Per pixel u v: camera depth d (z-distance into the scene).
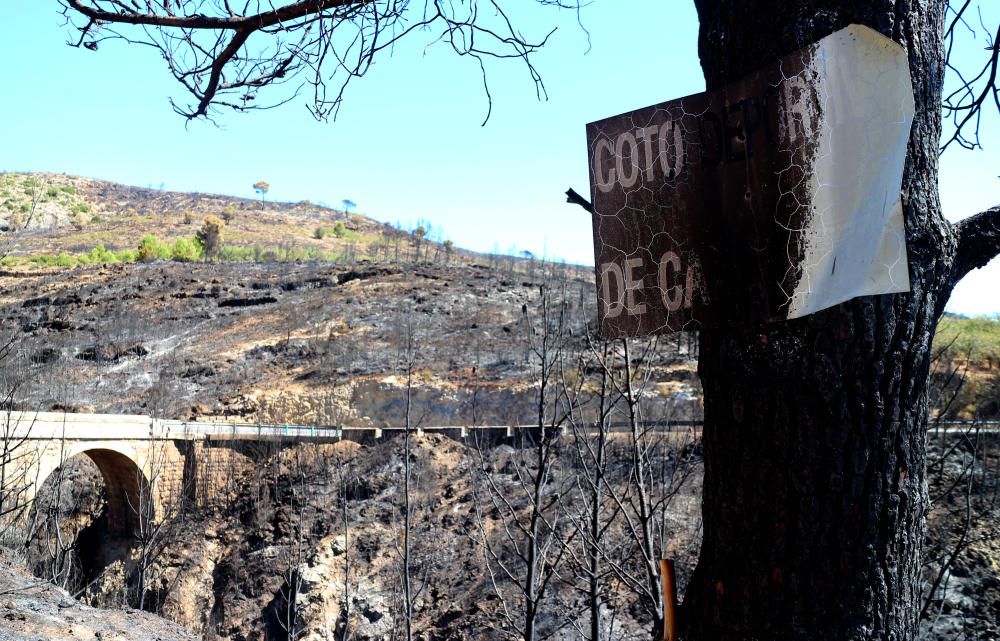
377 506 31.41
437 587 24.97
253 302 64.75
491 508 25.55
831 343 1.94
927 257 1.96
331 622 28.52
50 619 7.91
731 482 2.10
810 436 1.95
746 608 2.04
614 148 2.26
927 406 2.04
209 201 151.88
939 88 2.08
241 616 30.41
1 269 66.56
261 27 2.92
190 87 3.13
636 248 2.20
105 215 127.75
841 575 1.92
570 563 7.51
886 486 1.92
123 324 55.69
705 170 2.11
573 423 7.09
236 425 35.12
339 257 104.00
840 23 1.96
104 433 29.91
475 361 41.22
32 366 40.47
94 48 2.96
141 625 8.55
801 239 1.96
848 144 1.93
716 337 2.13
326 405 40.44
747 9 2.08
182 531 31.28
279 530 31.80
